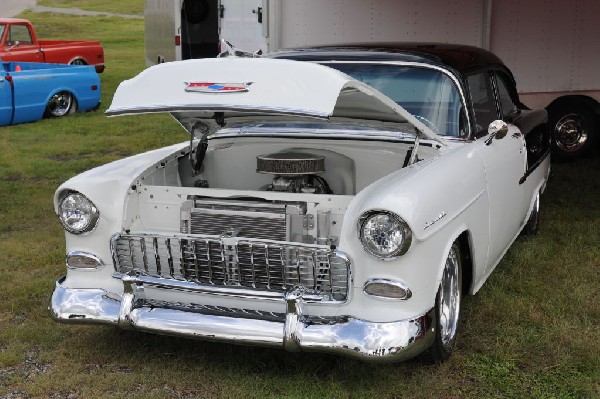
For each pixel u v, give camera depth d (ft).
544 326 12.71
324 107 10.11
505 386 10.71
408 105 13.66
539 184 17.63
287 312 10.07
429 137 12.41
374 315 9.93
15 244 17.98
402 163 12.73
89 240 11.40
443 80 13.64
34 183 25.14
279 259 10.37
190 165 13.75
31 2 182.39
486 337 12.41
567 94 26.22
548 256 16.62
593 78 26.16
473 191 11.84
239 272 10.59
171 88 10.96
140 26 134.92
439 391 10.62
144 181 12.17
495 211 13.28
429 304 10.23
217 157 13.74
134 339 12.55
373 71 14.08
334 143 13.10
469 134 13.38
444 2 23.79
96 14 159.63
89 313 11.10
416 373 11.08
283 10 22.89
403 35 23.71
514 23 25.38
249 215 11.14
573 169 25.79
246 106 10.27
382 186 10.44
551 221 19.51
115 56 83.20
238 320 10.28
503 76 16.05
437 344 10.88
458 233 11.18
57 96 40.42
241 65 10.96
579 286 14.53
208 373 11.31
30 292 14.73
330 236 10.91
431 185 10.55
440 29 23.94
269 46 23.04
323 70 10.65
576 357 11.58
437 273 10.39
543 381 10.89
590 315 13.28
